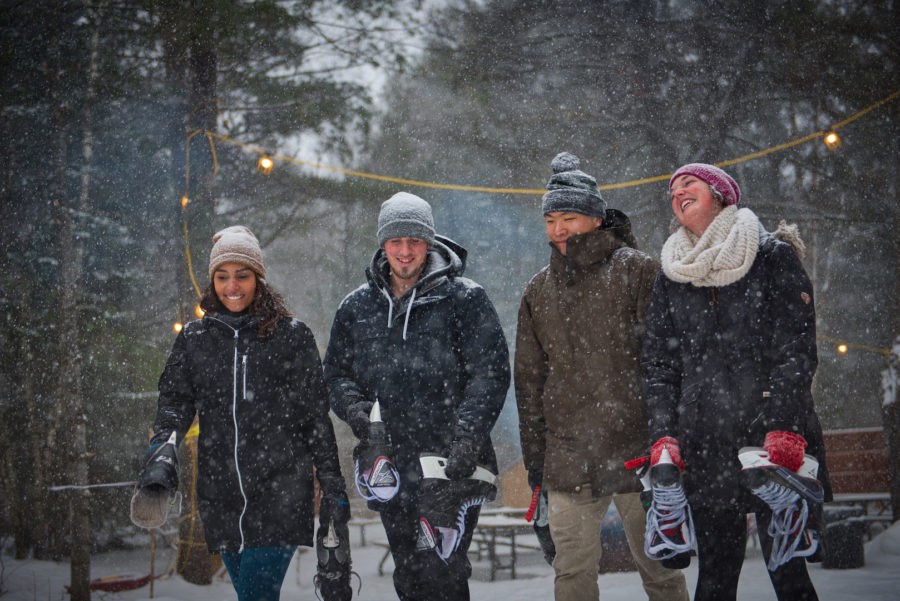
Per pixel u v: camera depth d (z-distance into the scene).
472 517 3.50
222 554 3.58
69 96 9.88
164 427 3.42
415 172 14.72
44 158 10.81
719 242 3.05
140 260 11.74
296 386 3.56
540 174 14.41
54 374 10.33
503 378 3.58
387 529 3.62
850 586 6.14
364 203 12.84
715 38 13.86
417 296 3.66
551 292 3.67
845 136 13.55
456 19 14.23
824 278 18.23
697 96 14.09
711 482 2.95
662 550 2.97
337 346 3.84
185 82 10.10
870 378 19.19
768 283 2.99
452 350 3.64
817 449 2.84
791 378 2.80
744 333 2.97
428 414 3.59
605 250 3.55
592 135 14.25
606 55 14.24
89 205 11.30
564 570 3.44
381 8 10.52
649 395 3.12
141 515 3.20
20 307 10.82
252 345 3.51
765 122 14.72
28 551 10.42
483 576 8.75
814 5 12.46
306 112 11.01
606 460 3.38
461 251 3.92
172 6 8.93
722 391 2.97
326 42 10.77
